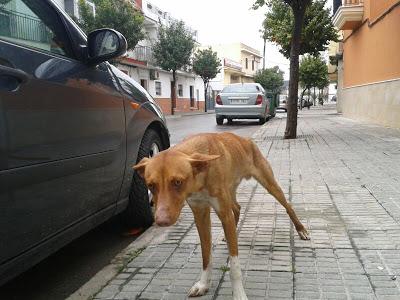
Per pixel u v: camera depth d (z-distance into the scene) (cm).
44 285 228
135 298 199
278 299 189
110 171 251
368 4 1054
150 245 263
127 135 272
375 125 960
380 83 954
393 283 199
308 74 2689
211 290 202
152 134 320
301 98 2759
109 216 257
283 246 250
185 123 1402
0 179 162
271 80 3844
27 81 182
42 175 186
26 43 205
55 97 199
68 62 223
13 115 171
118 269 230
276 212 318
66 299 202
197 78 3123
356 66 1227
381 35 949
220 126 1185
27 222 178
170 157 167
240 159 225
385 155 532
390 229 269
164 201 160
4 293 220
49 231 195
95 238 295
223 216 188
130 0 1881
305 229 262
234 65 3859
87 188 225
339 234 265
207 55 2819
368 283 200
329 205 327
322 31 1333
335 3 1398
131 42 1694
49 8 231
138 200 289
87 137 224
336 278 206
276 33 1356
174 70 2352
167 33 2305
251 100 1173
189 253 248
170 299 196
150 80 2341
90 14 1550
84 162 220
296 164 501
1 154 163
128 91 286
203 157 170
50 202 193
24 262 181
